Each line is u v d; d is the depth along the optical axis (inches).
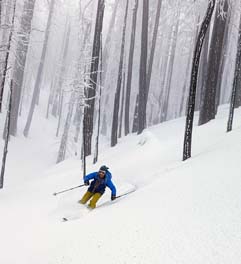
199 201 189.6
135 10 997.8
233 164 251.4
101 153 711.7
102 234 176.4
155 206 199.6
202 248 135.3
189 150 363.3
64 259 161.9
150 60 1079.0
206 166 270.1
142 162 469.7
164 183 257.1
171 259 131.3
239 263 120.0
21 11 789.9
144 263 133.0
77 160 754.2
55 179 533.6
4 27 530.6
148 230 163.8
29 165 962.7
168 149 498.9
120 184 348.2
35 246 205.2
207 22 341.7
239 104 819.4
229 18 856.9
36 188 465.7
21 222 272.4
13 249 211.6
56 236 208.2
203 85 844.0
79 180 466.0
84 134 586.9
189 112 359.9
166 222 168.6
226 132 455.8
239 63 445.1
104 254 151.2
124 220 187.9
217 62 636.7
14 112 1131.9
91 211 256.5
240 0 710.5
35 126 1443.2
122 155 580.4
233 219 155.9
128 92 1027.9
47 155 1122.0
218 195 192.4
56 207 299.4
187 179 246.5
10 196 420.2
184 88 1668.3
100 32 724.7
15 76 1080.2
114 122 837.2
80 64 775.1
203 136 493.7
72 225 221.9
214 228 150.6
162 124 898.1
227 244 134.2
